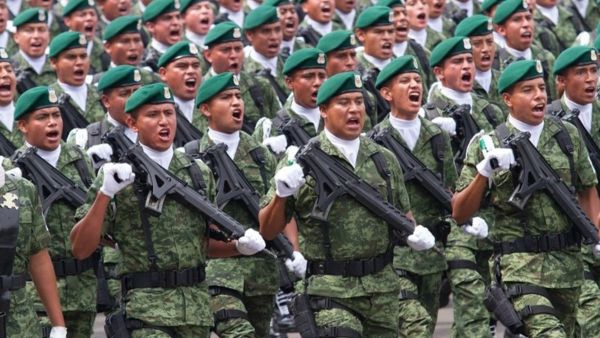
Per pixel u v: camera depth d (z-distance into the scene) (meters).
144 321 19.66
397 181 21.19
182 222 19.81
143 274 19.77
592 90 24.02
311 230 20.81
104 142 22.45
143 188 19.66
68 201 22.30
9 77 25.00
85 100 27.47
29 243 18.83
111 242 20.17
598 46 27.95
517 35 31.02
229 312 22.19
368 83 28.33
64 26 36.03
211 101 23.19
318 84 25.25
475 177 21.33
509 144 21.39
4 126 25.00
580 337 23.72
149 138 20.09
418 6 33.75
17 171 18.97
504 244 21.72
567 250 21.64
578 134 22.02
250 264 22.58
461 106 25.92
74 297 22.55
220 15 35.94
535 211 21.48
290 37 33.41
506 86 21.86
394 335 21.16
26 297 18.80
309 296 20.92
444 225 23.61
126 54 30.16
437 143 24.02
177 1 32.00
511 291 21.59
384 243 20.86
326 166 20.64
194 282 19.94
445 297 29.67
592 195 22.30
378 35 29.28
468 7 37.00
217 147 22.72
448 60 26.48
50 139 22.41
